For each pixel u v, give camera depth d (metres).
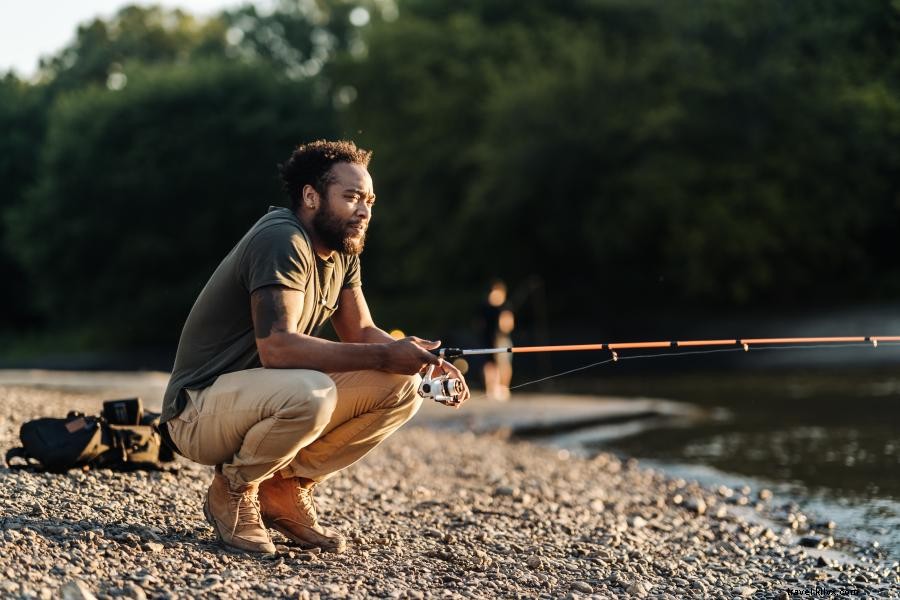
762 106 35.38
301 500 5.33
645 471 11.38
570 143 38.56
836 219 37.00
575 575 5.62
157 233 47.88
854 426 14.41
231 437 4.84
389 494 7.77
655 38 41.09
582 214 40.09
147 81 47.97
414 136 45.50
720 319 39.34
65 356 46.81
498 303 20.11
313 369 4.73
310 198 4.91
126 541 4.98
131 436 6.68
